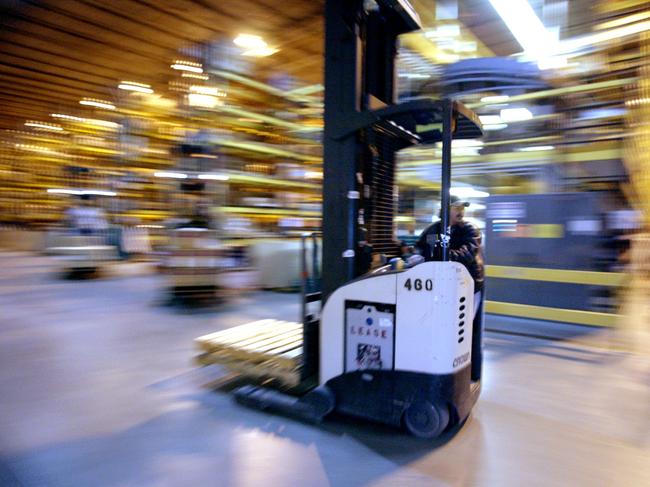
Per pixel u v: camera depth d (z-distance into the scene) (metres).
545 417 3.40
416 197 8.59
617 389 3.96
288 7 6.37
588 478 2.61
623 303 5.98
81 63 8.77
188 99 9.44
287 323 4.84
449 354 2.90
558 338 5.53
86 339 5.38
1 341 5.27
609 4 6.38
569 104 6.86
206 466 2.69
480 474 2.63
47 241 14.95
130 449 2.88
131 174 13.13
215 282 7.39
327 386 3.28
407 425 3.02
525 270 6.43
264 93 9.92
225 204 9.01
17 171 17.00
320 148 11.31
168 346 5.12
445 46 8.06
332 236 3.39
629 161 6.33
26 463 2.70
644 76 6.22
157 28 7.14
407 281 2.95
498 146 7.35
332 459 2.78
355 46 3.26
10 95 10.98
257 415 3.38
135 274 10.85
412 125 3.63
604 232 5.94
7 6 6.43
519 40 7.54
